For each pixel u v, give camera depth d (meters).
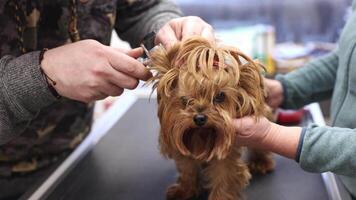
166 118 0.69
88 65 0.66
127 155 1.04
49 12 0.88
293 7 2.21
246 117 0.68
